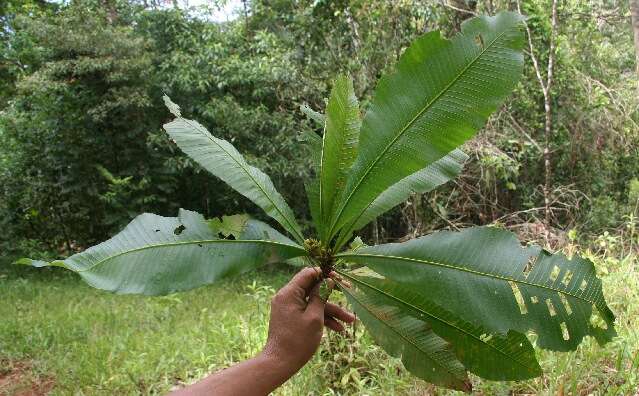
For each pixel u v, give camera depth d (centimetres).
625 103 843
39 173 995
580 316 123
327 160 132
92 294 722
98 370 439
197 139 140
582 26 893
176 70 952
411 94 121
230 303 636
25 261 112
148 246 120
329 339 363
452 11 769
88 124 955
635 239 632
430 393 310
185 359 443
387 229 873
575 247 563
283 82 876
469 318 119
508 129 805
